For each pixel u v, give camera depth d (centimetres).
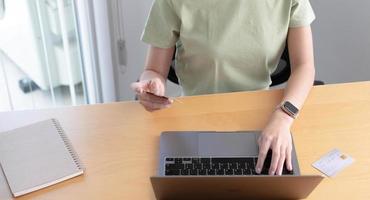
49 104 222
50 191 102
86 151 114
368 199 99
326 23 224
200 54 145
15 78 204
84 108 131
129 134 120
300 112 126
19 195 101
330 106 129
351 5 212
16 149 113
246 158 108
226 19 137
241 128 121
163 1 139
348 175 105
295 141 116
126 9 221
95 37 222
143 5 221
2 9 185
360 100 132
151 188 103
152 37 144
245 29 140
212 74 149
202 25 139
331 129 120
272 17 140
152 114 127
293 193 95
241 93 136
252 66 148
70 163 109
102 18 219
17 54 200
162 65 147
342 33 222
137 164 110
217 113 127
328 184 103
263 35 142
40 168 108
